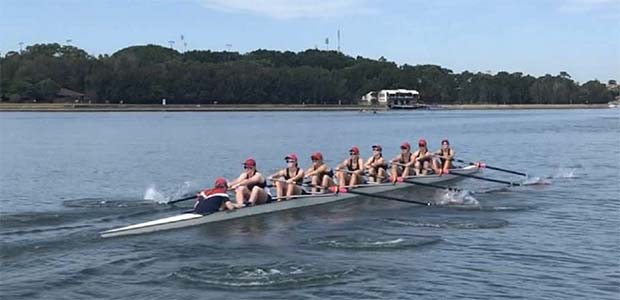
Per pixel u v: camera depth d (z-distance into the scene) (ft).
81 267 52.03
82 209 77.30
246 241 60.90
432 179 103.45
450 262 53.62
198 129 283.59
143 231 63.57
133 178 114.52
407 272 50.85
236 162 145.07
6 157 153.38
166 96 555.28
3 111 469.57
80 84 556.51
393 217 73.36
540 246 58.90
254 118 424.05
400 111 641.40
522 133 265.13
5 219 69.77
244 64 621.31
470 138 234.58
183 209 77.25
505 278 49.44
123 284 48.11
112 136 232.94
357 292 46.37
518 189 97.19
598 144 200.75
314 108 612.70
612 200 85.46
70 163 140.05
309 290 46.75
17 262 53.36
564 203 83.05
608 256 55.52
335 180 87.25
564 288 47.19
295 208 77.30
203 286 47.57
